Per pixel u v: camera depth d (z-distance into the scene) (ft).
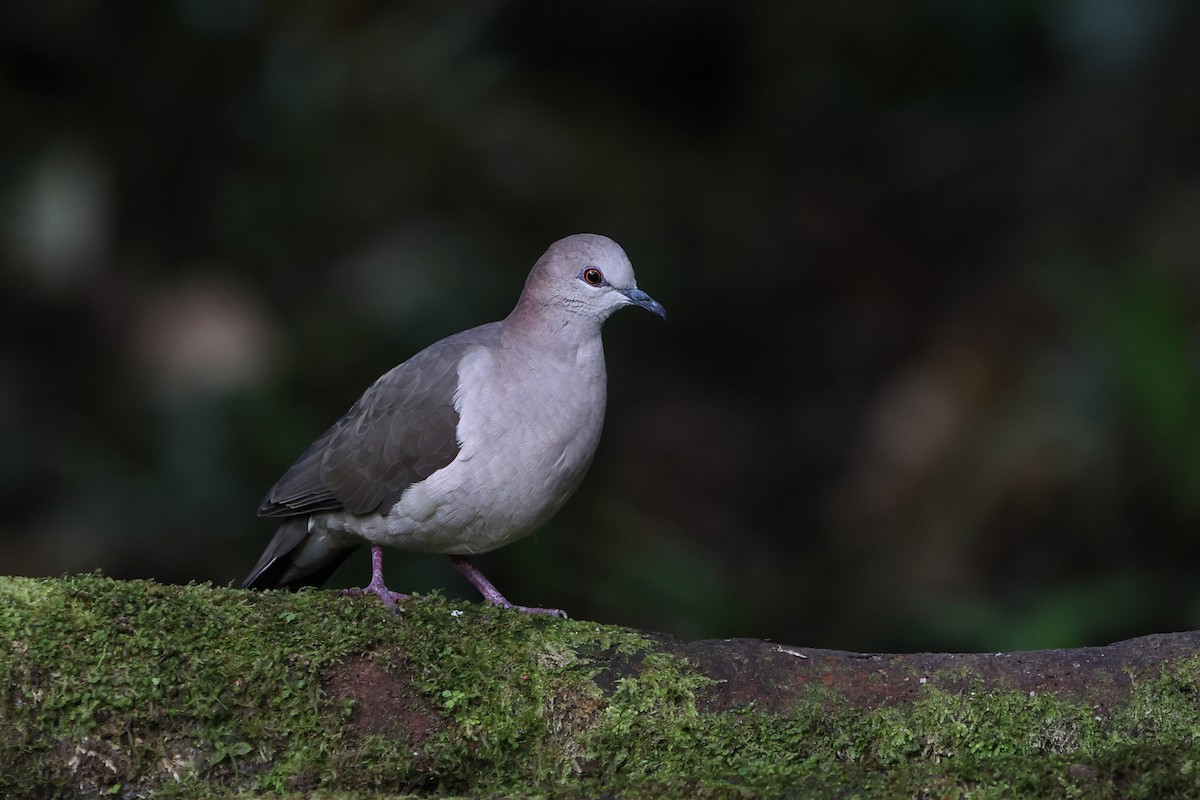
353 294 46.39
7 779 18.13
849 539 41.50
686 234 59.47
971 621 35.63
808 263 57.82
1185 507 35.73
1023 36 58.65
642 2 67.87
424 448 24.30
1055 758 17.93
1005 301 44.27
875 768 18.90
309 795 18.04
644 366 53.93
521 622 20.10
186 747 18.58
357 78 53.06
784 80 65.10
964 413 41.60
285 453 37.22
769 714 19.34
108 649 18.54
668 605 36.09
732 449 49.16
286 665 19.02
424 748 19.11
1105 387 38.52
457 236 50.26
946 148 58.44
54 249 41.98
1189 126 47.78
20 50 45.57
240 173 48.80
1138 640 19.89
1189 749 17.80
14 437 38.68
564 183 58.59
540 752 19.39
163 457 37.60
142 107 47.03
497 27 65.57
